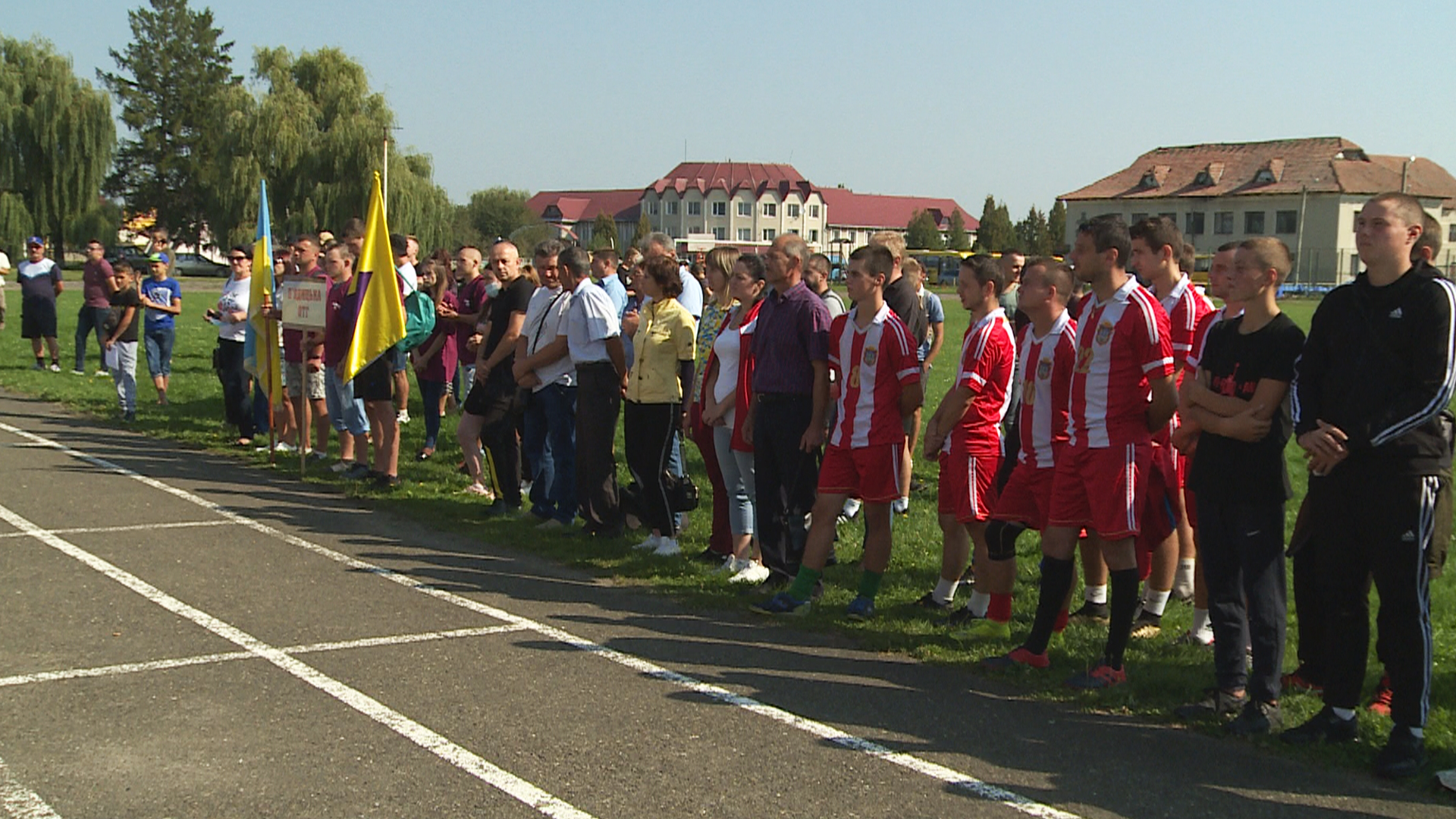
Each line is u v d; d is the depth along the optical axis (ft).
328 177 168.25
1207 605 20.68
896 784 14.62
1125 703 17.78
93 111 178.60
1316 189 244.22
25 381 55.16
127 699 16.55
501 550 26.78
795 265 22.82
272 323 35.65
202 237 266.16
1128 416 18.12
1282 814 14.10
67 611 20.52
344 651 18.95
